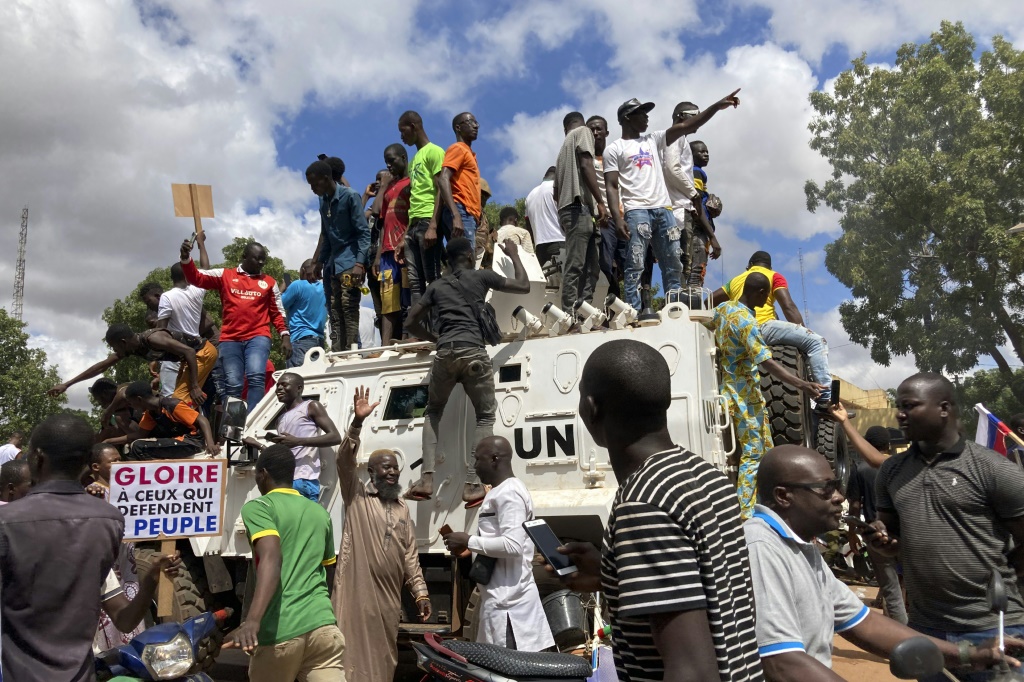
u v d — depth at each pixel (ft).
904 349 74.59
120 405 28.86
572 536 20.79
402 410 23.68
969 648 10.65
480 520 17.31
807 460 9.59
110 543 11.28
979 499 12.12
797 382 19.44
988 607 12.03
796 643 8.83
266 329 29.68
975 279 70.69
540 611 16.83
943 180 71.97
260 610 13.89
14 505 10.90
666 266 27.14
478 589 19.42
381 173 36.65
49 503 11.00
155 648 12.31
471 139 28.63
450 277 21.90
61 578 10.66
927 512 12.44
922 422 12.40
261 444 24.56
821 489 9.48
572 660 12.41
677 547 6.66
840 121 79.36
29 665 10.41
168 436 26.81
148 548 23.59
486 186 30.81
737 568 7.13
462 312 21.38
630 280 26.66
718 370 21.62
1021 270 68.28
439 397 21.66
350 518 19.60
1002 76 75.10
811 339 21.79
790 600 9.05
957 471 12.29
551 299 27.89
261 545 14.44
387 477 19.60
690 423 20.02
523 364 22.29
